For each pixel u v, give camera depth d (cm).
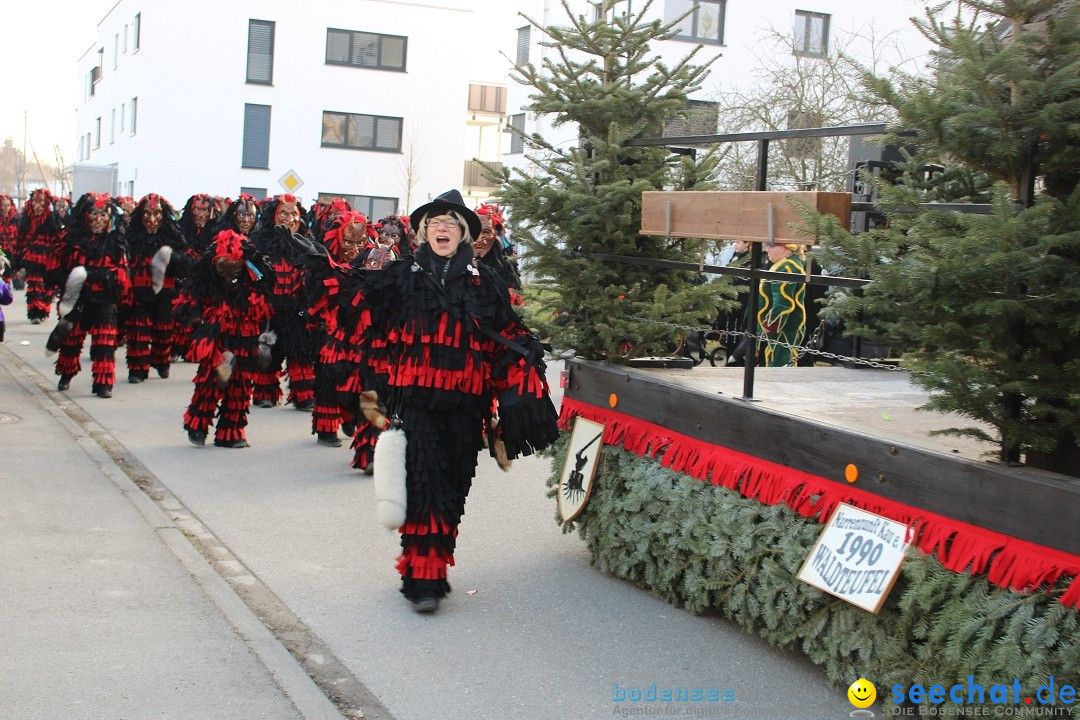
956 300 401
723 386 604
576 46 673
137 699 449
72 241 1220
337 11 3384
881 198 443
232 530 726
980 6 403
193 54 3281
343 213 928
